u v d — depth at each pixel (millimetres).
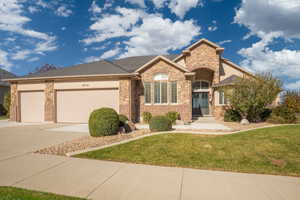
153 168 5152
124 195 3566
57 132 10852
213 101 17766
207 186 4012
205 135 9172
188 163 5566
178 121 14172
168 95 15516
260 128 10859
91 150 6816
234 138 8359
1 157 6035
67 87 15633
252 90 13312
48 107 15945
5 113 25984
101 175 4598
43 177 4445
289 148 6793
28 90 16500
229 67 18812
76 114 15617
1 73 28141
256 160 5758
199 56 17906
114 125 9594
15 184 4039
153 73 15750
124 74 14328
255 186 4027
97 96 15297
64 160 5773
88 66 17594
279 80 13531
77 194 3586
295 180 4371
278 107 14438
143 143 7691
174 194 3627
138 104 15938
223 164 5477
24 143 7977
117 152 6590
